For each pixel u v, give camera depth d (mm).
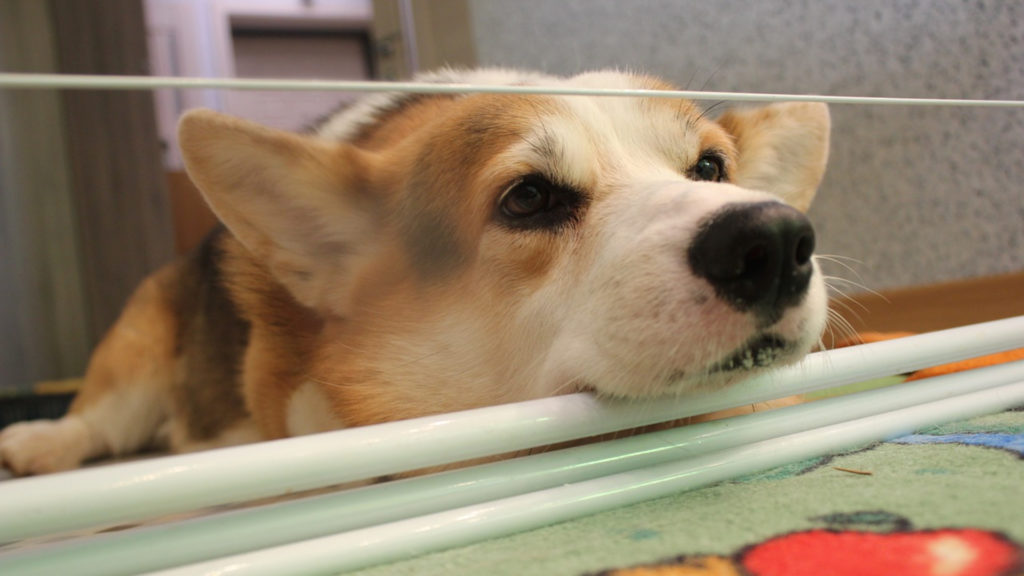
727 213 352
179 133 428
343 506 307
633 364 362
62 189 1113
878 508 302
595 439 386
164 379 636
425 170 444
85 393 646
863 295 762
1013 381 405
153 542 293
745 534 294
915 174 802
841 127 837
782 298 350
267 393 493
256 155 440
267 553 295
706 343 353
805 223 347
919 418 375
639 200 396
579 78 485
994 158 747
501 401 422
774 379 372
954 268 791
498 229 418
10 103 1090
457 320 434
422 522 307
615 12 944
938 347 390
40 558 288
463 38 1016
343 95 647
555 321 401
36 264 1112
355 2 1271
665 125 446
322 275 468
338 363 460
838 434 359
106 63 1093
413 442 315
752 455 344
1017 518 287
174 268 658
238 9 1205
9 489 280
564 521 318
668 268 360
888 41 779
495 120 430
